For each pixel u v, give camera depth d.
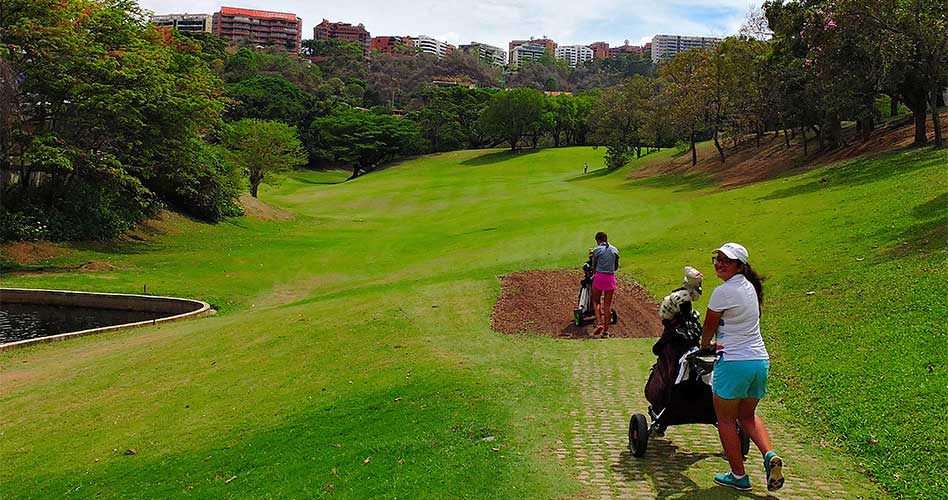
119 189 30.23
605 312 12.34
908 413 6.65
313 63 172.12
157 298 20.16
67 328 17.86
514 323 13.50
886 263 13.12
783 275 14.41
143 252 28.55
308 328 14.36
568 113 106.88
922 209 17.59
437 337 12.62
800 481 5.74
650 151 78.81
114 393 11.45
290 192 69.88
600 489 5.74
